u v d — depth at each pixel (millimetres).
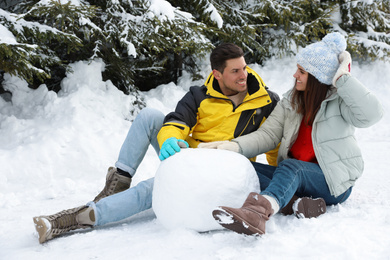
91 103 5668
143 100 6551
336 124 2172
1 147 4570
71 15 4887
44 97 5551
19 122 4996
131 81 6777
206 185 1924
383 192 2811
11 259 1843
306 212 2090
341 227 1860
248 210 1773
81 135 4648
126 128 5488
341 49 2129
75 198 3229
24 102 5582
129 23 5773
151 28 5691
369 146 5316
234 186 1945
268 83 7867
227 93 2467
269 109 2520
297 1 7965
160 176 2045
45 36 4934
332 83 2070
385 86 8047
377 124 6602
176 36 5699
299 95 2264
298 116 2279
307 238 1775
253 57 8734
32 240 2135
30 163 4027
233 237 1885
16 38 4844
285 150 2322
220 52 2350
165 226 2053
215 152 2061
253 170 2102
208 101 2467
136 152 2480
